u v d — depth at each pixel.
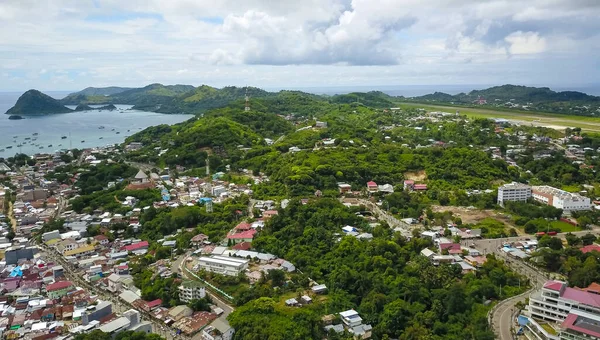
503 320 166.88
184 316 179.62
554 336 148.25
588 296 158.00
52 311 183.62
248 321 167.38
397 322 172.00
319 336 164.50
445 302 180.62
